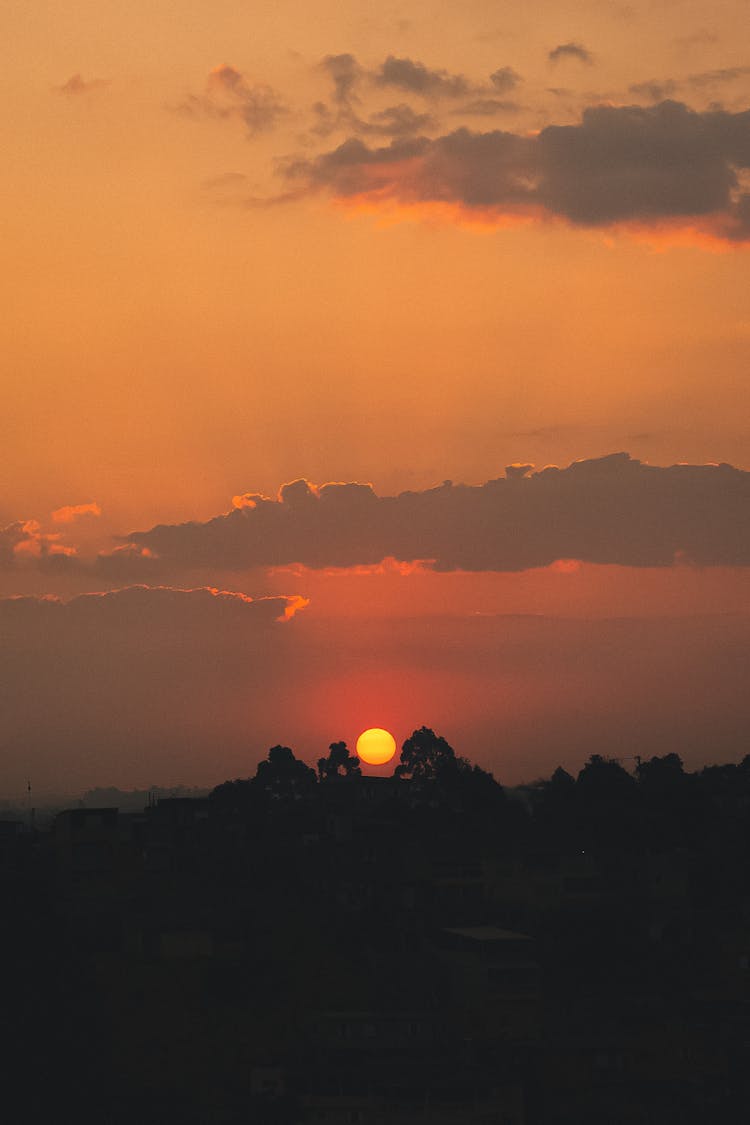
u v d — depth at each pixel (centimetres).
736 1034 16025
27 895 16938
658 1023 16238
